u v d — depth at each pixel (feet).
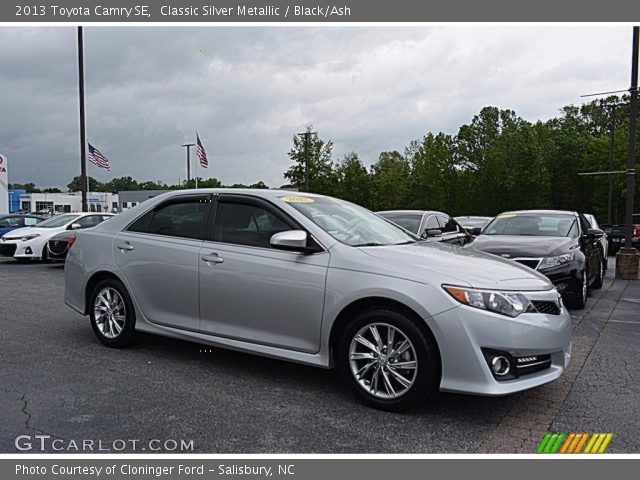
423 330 12.59
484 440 11.63
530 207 168.45
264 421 12.48
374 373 13.24
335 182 156.25
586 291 28.07
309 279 14.01
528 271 14.33
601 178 164.66
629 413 13.12
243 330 15.26
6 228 62.80
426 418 12.73
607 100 214.07
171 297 16.75
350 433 11.89
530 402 13.83
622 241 70.23
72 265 19.48
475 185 170.81
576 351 18.76
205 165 120.37
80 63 66.23
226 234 16.06
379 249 14.26
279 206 15.52
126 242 18.04
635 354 18.39
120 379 15.31
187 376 15.62
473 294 12.30
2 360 17.10
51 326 21.98
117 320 18.39
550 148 198.80
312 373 15.98
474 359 12.06
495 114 239.50
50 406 13.25
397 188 178.91
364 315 13.23
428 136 172.96
